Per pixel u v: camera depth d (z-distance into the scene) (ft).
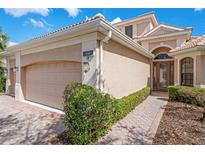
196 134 16.61
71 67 25.17
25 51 34.45
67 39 24.13
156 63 55.67
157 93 49.75
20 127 19.40
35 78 34.04
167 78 53.31
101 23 18.21
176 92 34.19
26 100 37.01
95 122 14.66
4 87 53.57
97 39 20.65
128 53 31.76
